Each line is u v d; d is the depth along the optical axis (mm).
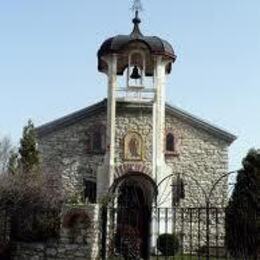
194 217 29344
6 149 35875
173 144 32438
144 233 21844
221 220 29062
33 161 29562
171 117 32750
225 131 32500
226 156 32469
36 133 31859
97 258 19719
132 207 21688
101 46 31391
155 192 24469
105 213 20250
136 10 32500
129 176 29750
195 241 29156
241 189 25281
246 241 22422
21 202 21672
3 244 20859
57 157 32094
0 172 26812
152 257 24609
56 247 20016
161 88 31094
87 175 31828
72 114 32062
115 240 21250
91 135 32219
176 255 25406
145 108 32094
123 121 32031
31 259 20281
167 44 31516
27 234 20688
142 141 31719
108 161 30250
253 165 25703
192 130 32688
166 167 30438
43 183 24875
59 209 20531
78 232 19828
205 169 32250
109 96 30906
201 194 31844
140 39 31031
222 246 26938
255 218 22531
